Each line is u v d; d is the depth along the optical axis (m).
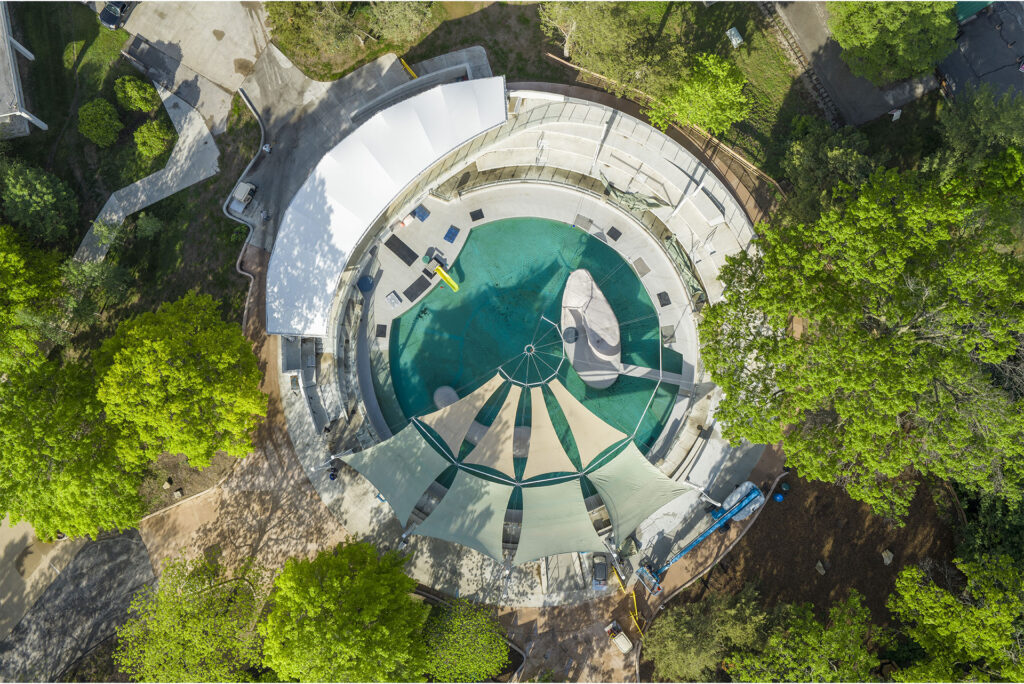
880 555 52.22
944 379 42.19
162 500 51.75
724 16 55.25
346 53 54.31
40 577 52.00
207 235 53.06
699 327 47.41
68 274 47.66
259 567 51.50
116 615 51.72
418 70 54.69
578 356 53.81
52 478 44.12
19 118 52.41
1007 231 43.44
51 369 44.88
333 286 50.09
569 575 53.00
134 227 52.72
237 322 52.66
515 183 56.00
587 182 55.78
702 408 55.00
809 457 43.81
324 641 42.16
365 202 49.50
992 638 41.59
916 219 41.41
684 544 52.94
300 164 53.88
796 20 55.34
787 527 52.75
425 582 52.06
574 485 50.19
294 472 52.56
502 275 56.12
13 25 52.50
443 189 55.81
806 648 45.22
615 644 52.22
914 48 49.12
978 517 49.56
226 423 44.66
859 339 41.75
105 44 53.22
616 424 55.69
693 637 47.66
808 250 44.53
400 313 55.34
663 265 56.03
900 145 54.12
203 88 53.72
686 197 54.00
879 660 48.47
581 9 48.00
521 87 54.53
